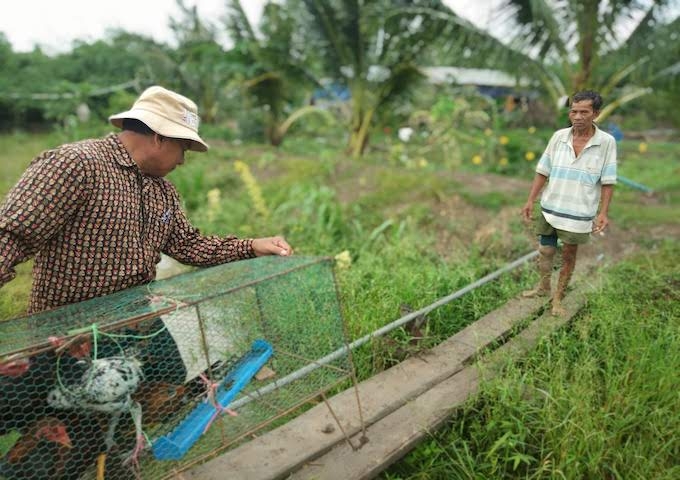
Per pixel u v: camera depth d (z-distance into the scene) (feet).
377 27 35.50
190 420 6.64
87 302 6.52
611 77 31.04
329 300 8.78
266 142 49.32
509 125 54.85
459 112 40.45
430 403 9.37
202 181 29.09
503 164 34.30
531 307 13.03
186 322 6.82
